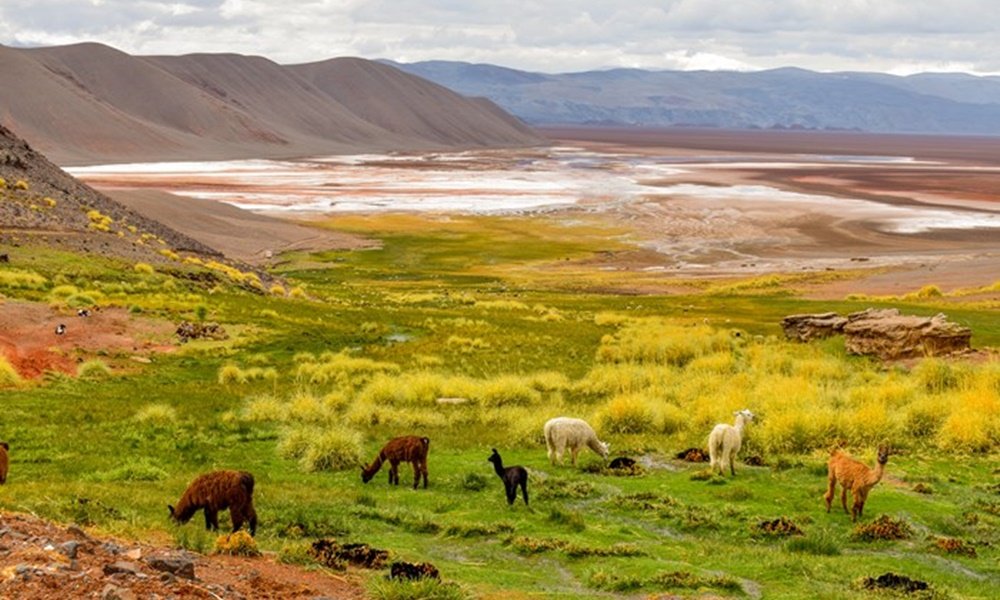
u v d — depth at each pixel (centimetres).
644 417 3006
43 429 2798
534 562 1516
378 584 1195
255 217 14988
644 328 5812
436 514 1861
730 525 1803
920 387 3653
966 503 2003
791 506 1948
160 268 7200
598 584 1355
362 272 11194
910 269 10131
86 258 6869
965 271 9619
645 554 1553
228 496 1466
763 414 3038
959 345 4666
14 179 8544
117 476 2203
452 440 2802
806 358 4666
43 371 3922
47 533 1137
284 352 5056
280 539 1518
